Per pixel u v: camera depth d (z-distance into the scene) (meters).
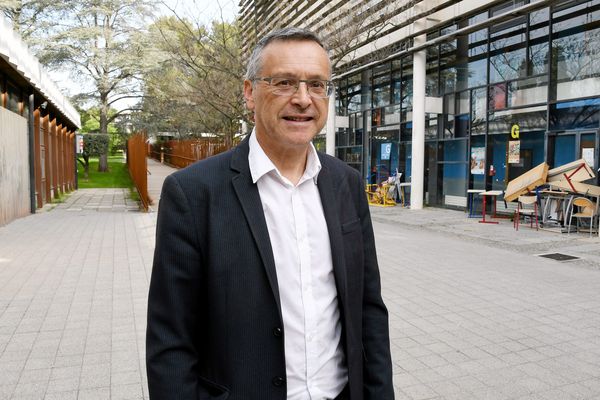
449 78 15.08
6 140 11.45
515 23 12.47
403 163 17.06
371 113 18.84
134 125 34.62
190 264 1.41
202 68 13.74
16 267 7.04
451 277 6.75
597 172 10.45
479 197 14.02
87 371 3.70
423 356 4.08
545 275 6.90
